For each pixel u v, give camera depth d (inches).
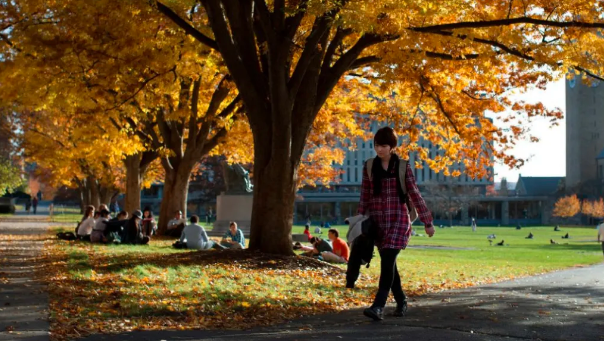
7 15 745.0
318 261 582.6
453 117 792.3
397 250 283.1
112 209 3341.5
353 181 6284.5
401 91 797.2
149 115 1027.9
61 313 305.7
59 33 697.6
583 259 994.1
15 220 2028.8
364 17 486.3
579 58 569.3
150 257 602.5
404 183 283.4
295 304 360.2
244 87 586.6
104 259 584.7
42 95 764.0
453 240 1990.7
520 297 397.1
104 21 669.3
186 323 296.2
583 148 6678.2
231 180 1385.3
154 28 697.6
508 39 567.8
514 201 6200.8
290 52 623.2
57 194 4466.0
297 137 597.3
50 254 651.5
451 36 569.9
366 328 271.7
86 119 819.4
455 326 275.0
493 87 750.5
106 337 256.2
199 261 561.6
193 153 1112.8
